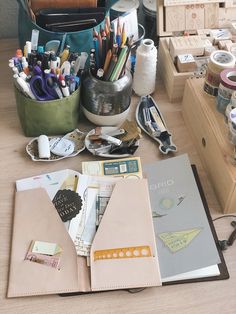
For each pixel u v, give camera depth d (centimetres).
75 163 82
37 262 66
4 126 88
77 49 88
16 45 108
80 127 89
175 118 93
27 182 77
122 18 94
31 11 84
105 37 78
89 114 87
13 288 64
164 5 96
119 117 87
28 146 83
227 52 85
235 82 78
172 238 70
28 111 81
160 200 76
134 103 95
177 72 92
